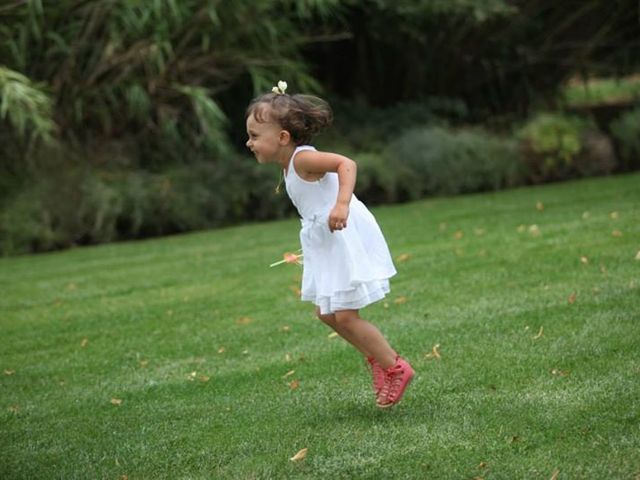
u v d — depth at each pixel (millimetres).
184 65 22109
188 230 21484
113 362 9555
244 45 23219
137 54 20969
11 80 19344
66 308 12609
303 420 7117
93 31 21266
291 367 8664
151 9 20172
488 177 24078
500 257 12930
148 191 20953
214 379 8523
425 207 21016
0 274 16266
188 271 14797
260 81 22047
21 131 18547
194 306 11969
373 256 6977
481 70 28406
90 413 7859
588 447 6051
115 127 22891
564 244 13289
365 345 6953
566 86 29891
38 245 19812
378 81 28375
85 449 6945
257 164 22594
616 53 28578
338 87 28562
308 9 22672
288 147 7059
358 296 6820
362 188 23016
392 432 6660
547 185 23484
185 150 23453
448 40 26578
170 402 7965
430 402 7262
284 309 11250
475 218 17750
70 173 20703
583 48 27922
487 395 7277
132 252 17891
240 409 7559
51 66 21281
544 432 6391
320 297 6902
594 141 25250
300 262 7531
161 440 6984
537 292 10555
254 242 17703
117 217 20766
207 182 21969
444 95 28328
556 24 27484
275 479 6027
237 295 12406
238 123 25469
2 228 19594
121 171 21750
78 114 20922
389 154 24062
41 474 6508
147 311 11930
